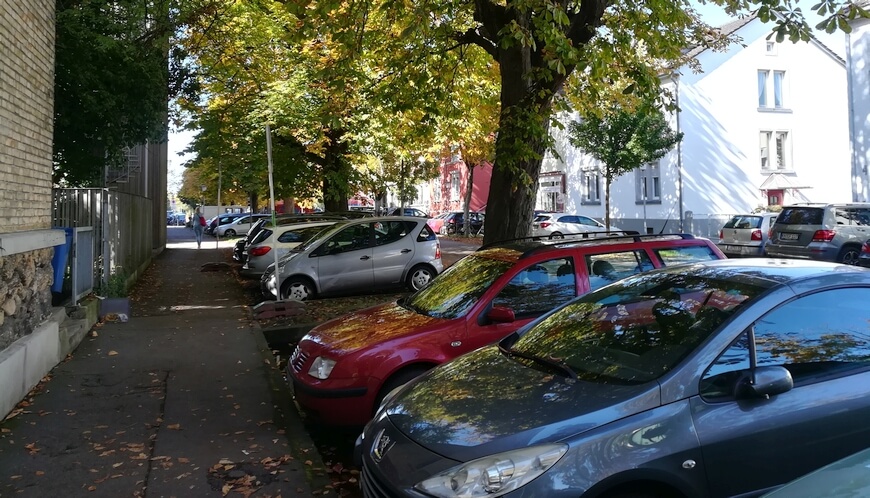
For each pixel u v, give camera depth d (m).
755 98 28.91
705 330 3.28
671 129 24.47
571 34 8.63
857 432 3.14
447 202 49.56
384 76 10.93
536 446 2.81
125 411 5.74
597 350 3.59
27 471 4.45
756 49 28.80
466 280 5.90
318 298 12.18
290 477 4.39
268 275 12.20
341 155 21.25
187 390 6.39
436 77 10.61
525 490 2.69
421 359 5.12
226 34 14.78
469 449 2.92
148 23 13.85
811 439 3.06
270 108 16.55
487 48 9.70
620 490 2.80
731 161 28.42
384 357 5.07
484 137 19.11
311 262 12.05
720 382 3.08
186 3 12.89
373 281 12.41
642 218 30.06
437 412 3.33
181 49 14.29
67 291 9.02
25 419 5.46
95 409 5.77
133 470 4.48
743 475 2.94
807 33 7.39
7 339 5.83
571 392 3.17
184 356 7.70
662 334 3.44
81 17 10.55
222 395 6.25
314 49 15.63
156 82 11.77
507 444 2.87
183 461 4.65
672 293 3.79
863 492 1.87
